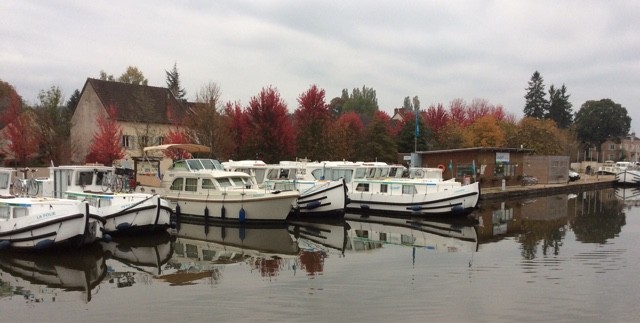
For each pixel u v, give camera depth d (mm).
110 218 19000
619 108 93062
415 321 9969
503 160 41250
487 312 10516
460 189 25734
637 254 16609
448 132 51750
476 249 17797
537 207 32094
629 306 10914
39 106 37094
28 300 11641
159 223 19688
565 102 91500
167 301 11375
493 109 81500
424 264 15195
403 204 26938
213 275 13859
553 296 11648
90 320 10195
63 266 15016
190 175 24141
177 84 78875
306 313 10438
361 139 46156
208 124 35844
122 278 13633
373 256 16547
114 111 38188
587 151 93562
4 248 15992
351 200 28484
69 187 22156
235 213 23000
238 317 10211
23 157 35562
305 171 29828
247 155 36656
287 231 22156
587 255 16484
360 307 10836
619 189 49781
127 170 24844
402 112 84000
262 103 37312
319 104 40531
